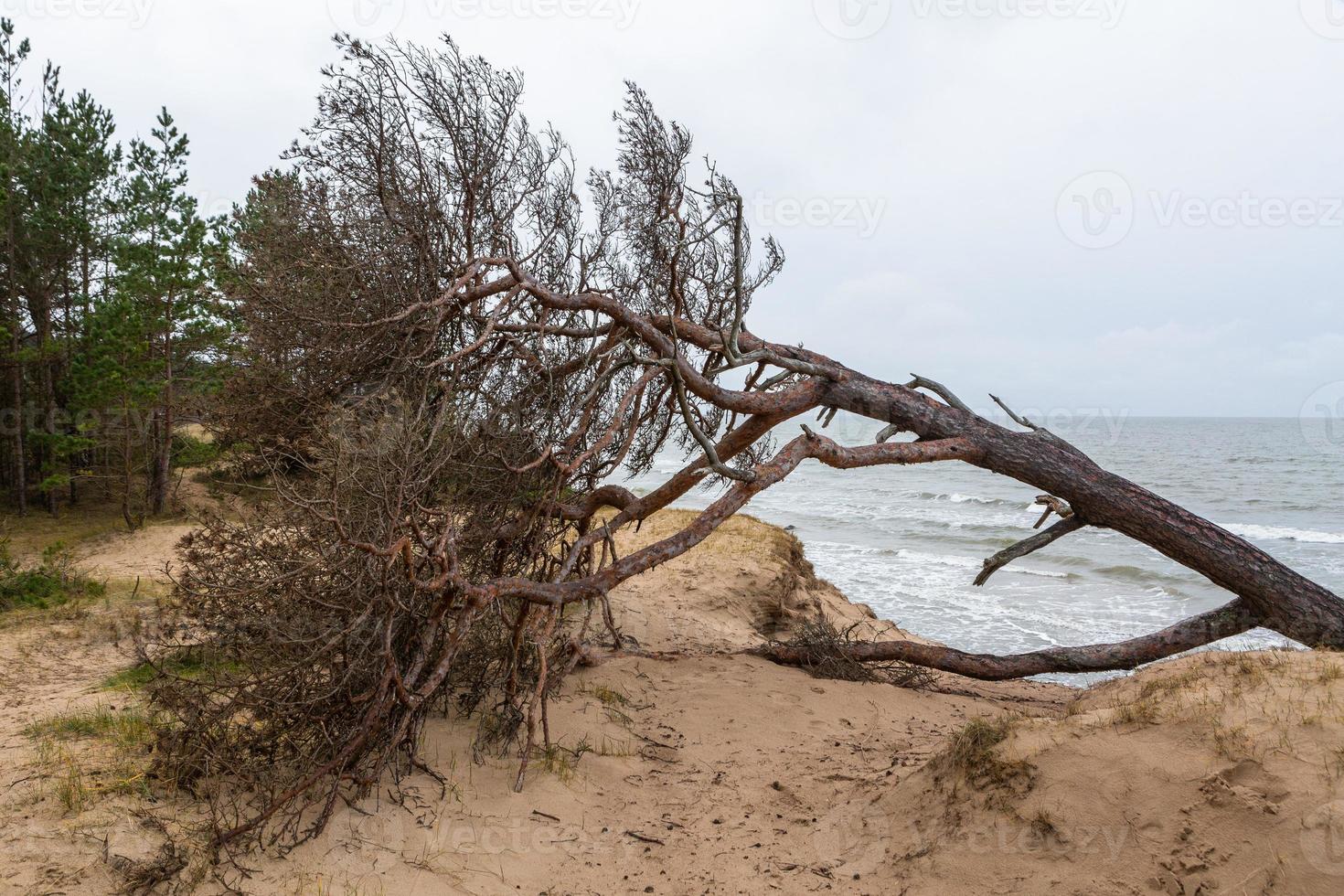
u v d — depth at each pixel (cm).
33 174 1983
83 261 2194
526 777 566
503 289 676
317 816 484
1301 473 5762
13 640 907
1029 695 976
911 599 1912
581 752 621
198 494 2281
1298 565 2436
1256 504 4072
